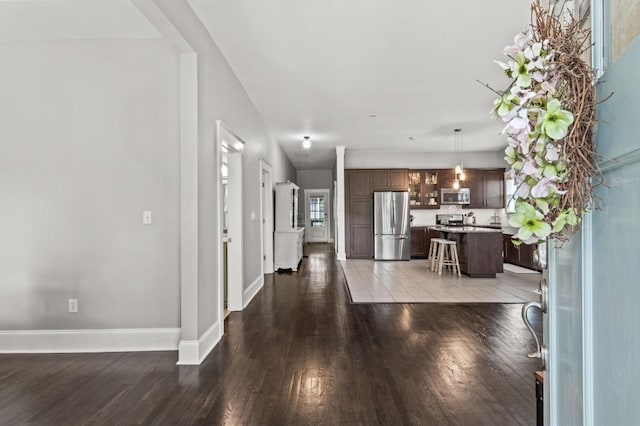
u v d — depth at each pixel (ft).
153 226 9.93
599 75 2.37
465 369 8.50
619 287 2.07
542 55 2.52
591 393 2.39
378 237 27.20
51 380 8.17
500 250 20.02
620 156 2.04
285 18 9.29
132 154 9.98
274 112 17.47
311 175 40.91
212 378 8.16
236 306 13.69
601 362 2.28
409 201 27.58
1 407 7.06
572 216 2.42
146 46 10.00
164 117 9.95
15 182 10.04
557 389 2.98
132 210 9.96
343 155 26.35
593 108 2.38
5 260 10.02
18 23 9.14
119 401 7.22
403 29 9.87
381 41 10.52
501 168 27.96
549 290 3.11
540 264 3.31
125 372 8.54
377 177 28.09
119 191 9.98
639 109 1.84
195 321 9.12
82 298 9.98
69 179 10.00
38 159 10.03
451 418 6.52
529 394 7.34
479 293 16.28
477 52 11.25
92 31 9.60
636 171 1.89
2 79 10.09
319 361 9.01
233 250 13.73
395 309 13.71
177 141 9.91
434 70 12.61
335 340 10.46
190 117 9.17
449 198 27.89
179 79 9.93
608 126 2.21
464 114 17.93
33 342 9.93
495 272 19.94
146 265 9.95
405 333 11.02
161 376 8.30
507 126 2.60
